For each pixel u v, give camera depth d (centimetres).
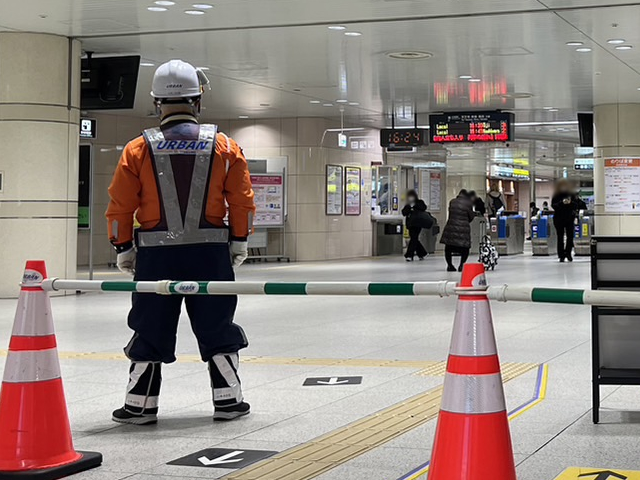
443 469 315
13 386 426
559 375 690
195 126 542
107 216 536
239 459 448
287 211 2544
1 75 1381
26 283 438
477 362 318
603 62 1684
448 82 1923
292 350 835
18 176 1378
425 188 3080
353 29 1404
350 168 2702
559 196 2486
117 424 531
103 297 1412
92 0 1197
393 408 570
